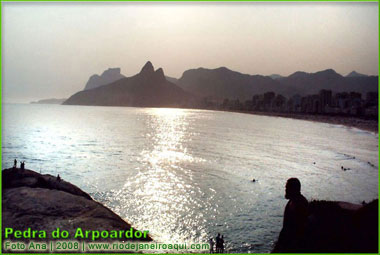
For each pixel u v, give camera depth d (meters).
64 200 20.33
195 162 51.38
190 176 39.91
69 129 124.12
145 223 22.48
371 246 8.16
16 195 20.48
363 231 8.79
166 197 29.55
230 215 24.61
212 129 137.75
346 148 78.88
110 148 69.31
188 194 30.86
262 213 25.27
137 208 25.98
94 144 76.88
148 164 48.84
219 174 41.62
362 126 185.75
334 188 35.03
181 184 35.22
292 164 52.09
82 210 19.27
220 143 83.62
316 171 45.91
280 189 33.75
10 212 17.84
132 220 23.06
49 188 23.52
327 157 61.69
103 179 37.25
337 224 9.43
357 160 57.97
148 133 110.94
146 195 30.16
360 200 30.16
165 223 22.58
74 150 65.44
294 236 7.98
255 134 116.50
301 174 43.34
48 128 126.75
